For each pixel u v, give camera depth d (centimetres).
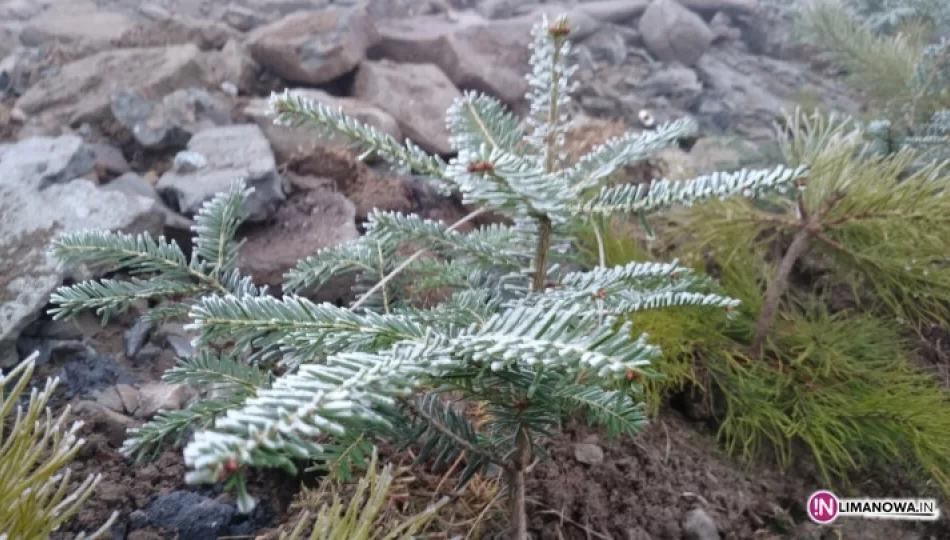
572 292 46
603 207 47
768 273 98
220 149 100
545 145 50
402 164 47
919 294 90
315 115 45
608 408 40
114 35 133
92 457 64
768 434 80
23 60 124
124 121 106
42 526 38
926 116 111
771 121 146
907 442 79
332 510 41
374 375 30
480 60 143
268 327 38
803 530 73
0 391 39
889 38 130
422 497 60
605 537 66
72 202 83
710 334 87
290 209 98
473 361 36
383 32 143
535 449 48
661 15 170
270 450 24
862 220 83
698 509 70
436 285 63
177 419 43
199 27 136
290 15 136
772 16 182
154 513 60
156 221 86
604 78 159
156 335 78
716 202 93
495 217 103
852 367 86
